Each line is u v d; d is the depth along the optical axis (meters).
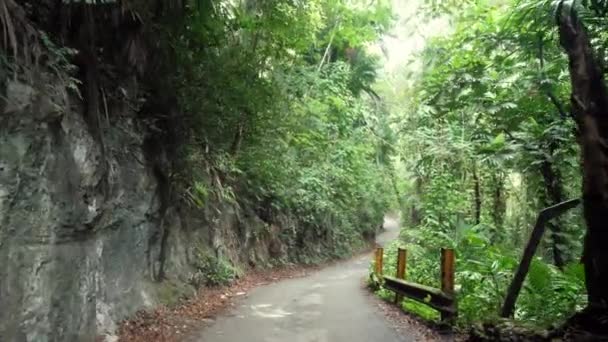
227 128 11.93
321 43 23.47
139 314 8.21
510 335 6.32
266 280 15.51
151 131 9.16
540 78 9.73
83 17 6.69
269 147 15.85
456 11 13.30
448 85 12.07
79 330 6.32
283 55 14.63
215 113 10.61
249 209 16.97
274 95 13.52
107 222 7.33
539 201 11.72
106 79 7.57
